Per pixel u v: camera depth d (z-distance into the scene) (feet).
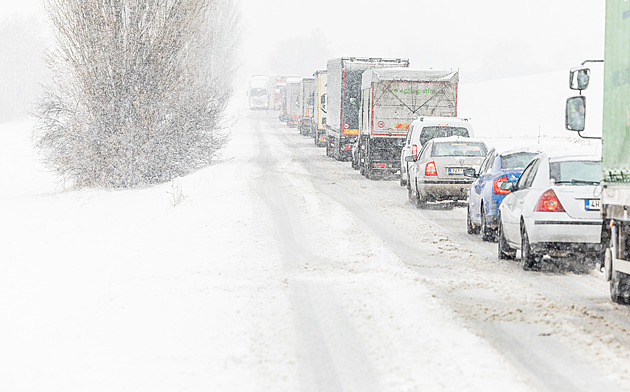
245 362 32.48
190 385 29.55
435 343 34.81
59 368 32.73
